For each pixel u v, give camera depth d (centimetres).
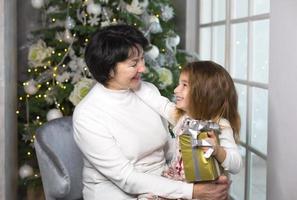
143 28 278
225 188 146
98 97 161
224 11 261
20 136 305
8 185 253
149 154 166
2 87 238
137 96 171
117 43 151
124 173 150
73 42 286
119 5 278
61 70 287
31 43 311
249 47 212
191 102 149
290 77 147
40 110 293
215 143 138
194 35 330
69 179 162
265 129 193
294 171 147
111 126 157
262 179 198
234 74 238
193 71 150
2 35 236
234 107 152
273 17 161
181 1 338
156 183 148
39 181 291
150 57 271
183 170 150
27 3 345
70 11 281
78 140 158
